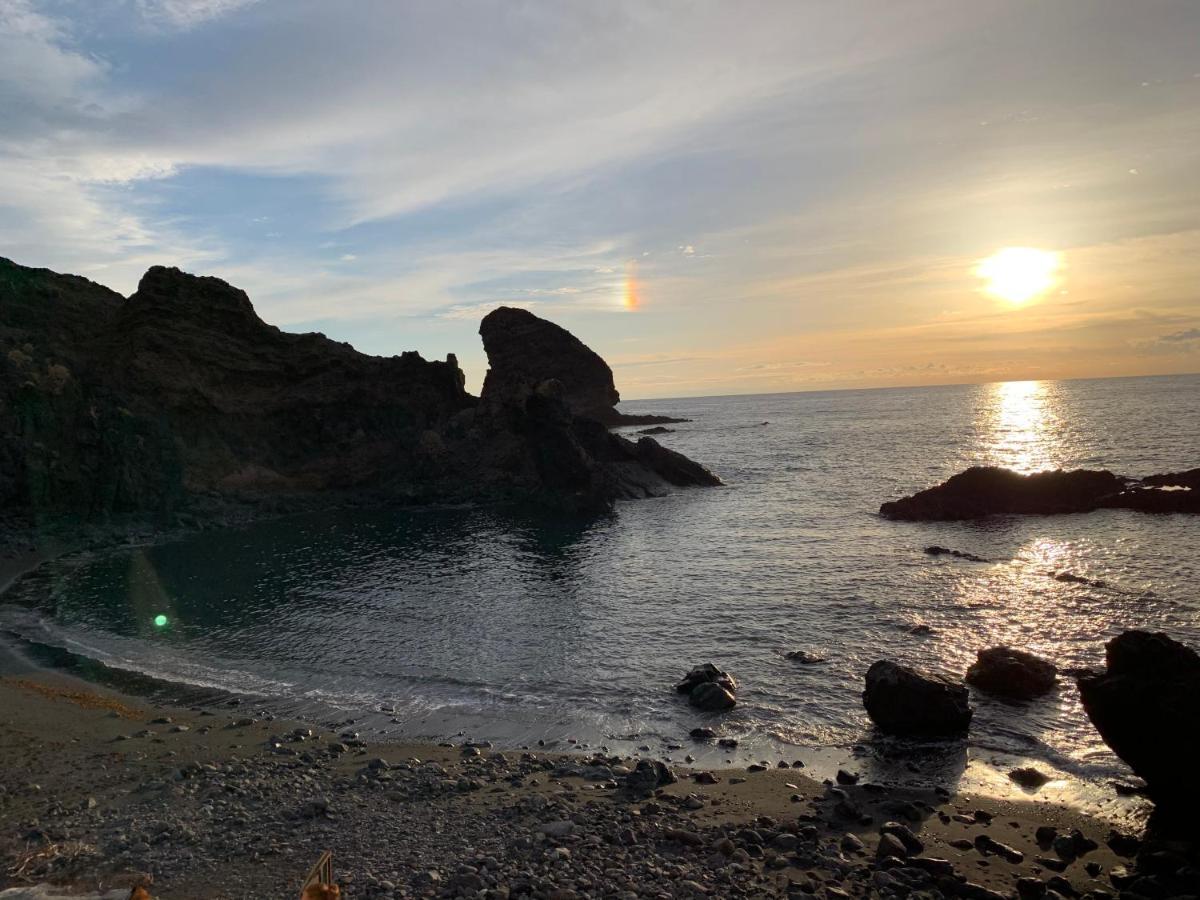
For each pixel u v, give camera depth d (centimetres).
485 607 3466
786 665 2458
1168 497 4891
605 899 1141
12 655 2898
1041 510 5134
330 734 2048
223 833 1411
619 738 1970
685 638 2809
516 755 1852
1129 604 2928
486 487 7738
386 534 5897
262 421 7975
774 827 1384
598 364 13900
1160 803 1444
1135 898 1132
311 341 8600
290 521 6856
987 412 18162
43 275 7606
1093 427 11731
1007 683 2108
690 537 5012
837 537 4697
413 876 1223
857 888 1173
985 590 3250
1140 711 1452
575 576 4053
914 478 7331
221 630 3206
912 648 2564
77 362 6944
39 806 1560
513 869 1235
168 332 7538
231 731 2055
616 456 7806
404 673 2570
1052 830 1351
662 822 1421
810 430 14888
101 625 3338
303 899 969
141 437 6662
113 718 2169
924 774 1670
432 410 9156
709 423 19550
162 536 6025
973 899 1141
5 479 5769
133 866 1285
